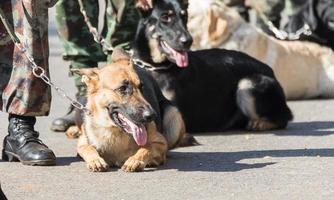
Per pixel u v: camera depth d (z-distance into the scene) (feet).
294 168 32.99
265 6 63.72
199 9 53.26
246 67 44.42
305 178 31.27
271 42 54.39
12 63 33.63
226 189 29.68
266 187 29.94
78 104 33.50
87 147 33.32
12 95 33.65
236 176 31.65
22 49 33.09
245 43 53.21
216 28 52.90
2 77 33.88
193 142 38.40
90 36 42.11
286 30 62.59
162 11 42.45
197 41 53.21
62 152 36.17
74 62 42.19
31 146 33.65
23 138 33.91
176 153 36.32
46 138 39.40
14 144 34.04
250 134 41.98
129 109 31.68
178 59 41.57
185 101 42.27
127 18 42.96
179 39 41.63
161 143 33.37
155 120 33.86
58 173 32.17
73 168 32.99
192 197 28.63
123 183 30.58
